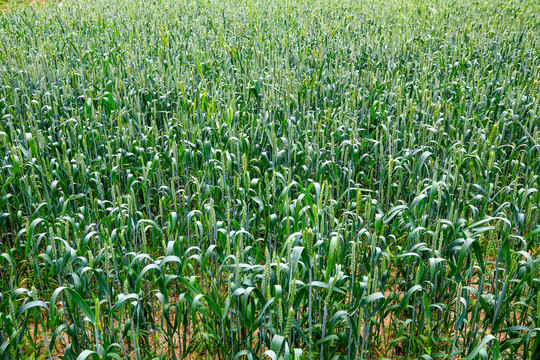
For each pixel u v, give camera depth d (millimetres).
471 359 2812
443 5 15914
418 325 3684
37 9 15039
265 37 11094
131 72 8070
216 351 3844
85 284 3879
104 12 14500
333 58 9836
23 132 6160
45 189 4516
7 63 8711
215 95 7039
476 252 3189
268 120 6602
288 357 2670
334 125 6078
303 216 3650
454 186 3988
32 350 3865
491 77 8156
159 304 4441
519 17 13414
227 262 3656
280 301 2797
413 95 7375
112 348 3170
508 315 3680
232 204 4949
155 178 5816
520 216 3732
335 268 3469
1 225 4766
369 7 16125
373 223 4133
